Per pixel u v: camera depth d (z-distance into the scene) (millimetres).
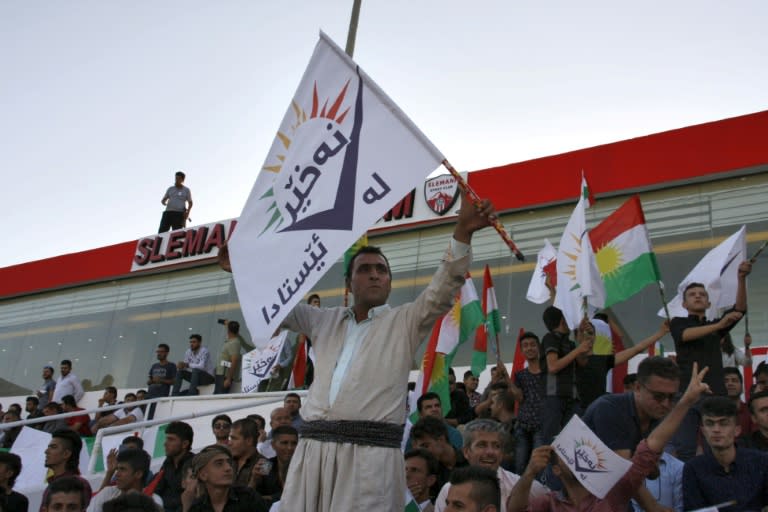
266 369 12391
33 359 22703
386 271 4105
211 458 5988
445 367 8602
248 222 4199
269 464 7250
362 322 4027
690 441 6699
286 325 4160
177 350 19781
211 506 5941
